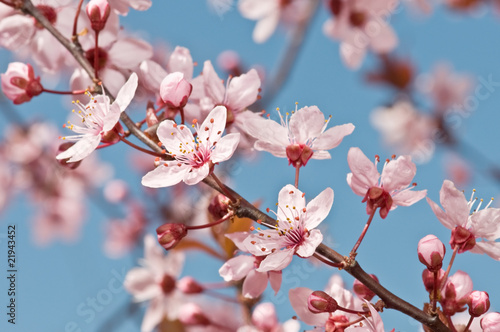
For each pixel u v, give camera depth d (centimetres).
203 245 48
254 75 44
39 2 46
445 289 41
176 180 41
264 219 41
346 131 41
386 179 41
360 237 40
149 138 42
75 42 43
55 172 72
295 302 42
